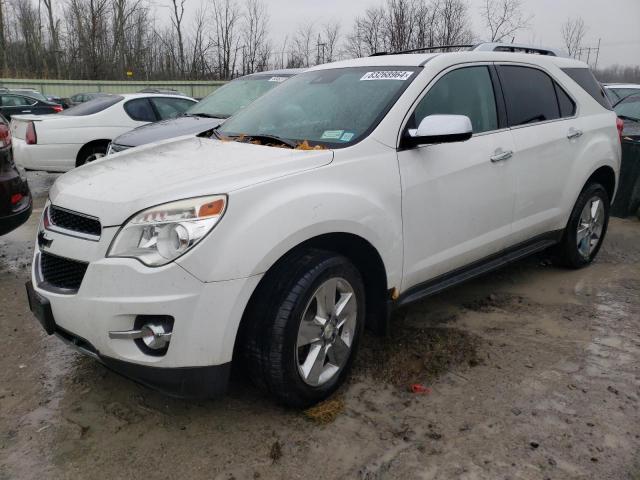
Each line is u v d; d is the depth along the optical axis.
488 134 3.79
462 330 3.84
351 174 2.99
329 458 2.58
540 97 4.34
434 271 3.52
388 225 3.10
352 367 3.28
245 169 2.75
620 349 3.60
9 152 4.75
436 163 3.39
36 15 44.31
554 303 4.33
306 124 3.48
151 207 2.54
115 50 41.53
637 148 6.81
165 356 2.50
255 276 2.54
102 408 2.98
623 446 2.64
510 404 2.97
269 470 2.51
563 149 4.39
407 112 3.34
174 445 2.68
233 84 8.04
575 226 4.80
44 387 3.18
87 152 8.71
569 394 3.07
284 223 2.62
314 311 2.85
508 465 2.52
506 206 3.92
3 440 2.72
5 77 40.88
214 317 2.48
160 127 6.82
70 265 2.72
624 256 5.55
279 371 2.69
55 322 2.77
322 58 36.22
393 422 2.84
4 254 5.54
